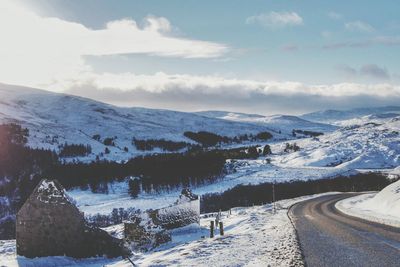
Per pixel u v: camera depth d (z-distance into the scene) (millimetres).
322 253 21828
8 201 176375
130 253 32594
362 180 165250
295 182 167875
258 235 31281
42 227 30234
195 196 44375
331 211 54031
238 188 162000
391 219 37594
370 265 18594
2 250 33906
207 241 30500
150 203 165500
